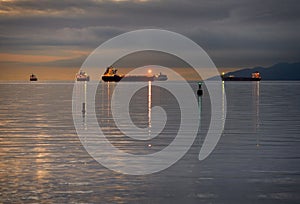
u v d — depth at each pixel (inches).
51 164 742.5
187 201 545.3
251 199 553.0
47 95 3676.2
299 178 650.2
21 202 532.7
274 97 3196.4
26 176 655.8
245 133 1157.1
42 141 1008.2
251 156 822.5
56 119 1551.4
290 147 922.7
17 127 1294.3
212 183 625.0
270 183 623.5
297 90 4943.4
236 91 4539.9
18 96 3484.3
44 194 564.4
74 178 646.5
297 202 541.6
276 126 1311.5
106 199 548.1
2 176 654.5
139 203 536.1
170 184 619.5
